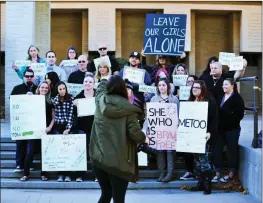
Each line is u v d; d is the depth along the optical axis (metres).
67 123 7.95
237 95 7.80
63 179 7.98
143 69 8.79
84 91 8.13
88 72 8.84
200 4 17.70
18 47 13.45
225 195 7.38
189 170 8.12
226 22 18.64
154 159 8.54
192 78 8.39
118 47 17.77
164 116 7.85
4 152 8.95
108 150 5.12
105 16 17.52
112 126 5.17
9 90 13.33
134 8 17.56
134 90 8.23
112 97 5.22
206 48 18.48
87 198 7.17
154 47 9.11
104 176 5.45
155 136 7.86
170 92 8.05
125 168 5.12
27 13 13.52
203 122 7.38
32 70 8.38
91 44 17.47
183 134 7.48
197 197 7.22
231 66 8.41
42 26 14.49
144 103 8.60
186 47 17.56
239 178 8.00
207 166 7.46
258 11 17.89
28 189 7.81
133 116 5.20
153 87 8.21
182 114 7.54
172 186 7.94
